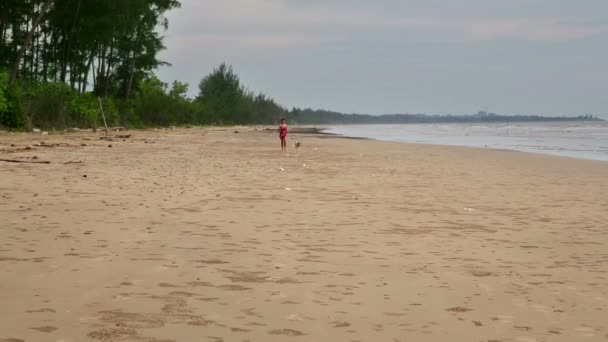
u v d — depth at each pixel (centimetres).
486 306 451
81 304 423
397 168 1912
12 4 4509
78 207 906
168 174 1498
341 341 366
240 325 390
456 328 398
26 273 506
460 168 1961
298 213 915
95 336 359
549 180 1586
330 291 481
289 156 2472
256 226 789
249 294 466
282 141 2975
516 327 404
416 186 1369
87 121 4659
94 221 786
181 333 370
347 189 1272
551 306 455
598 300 475
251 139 4584
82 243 641
